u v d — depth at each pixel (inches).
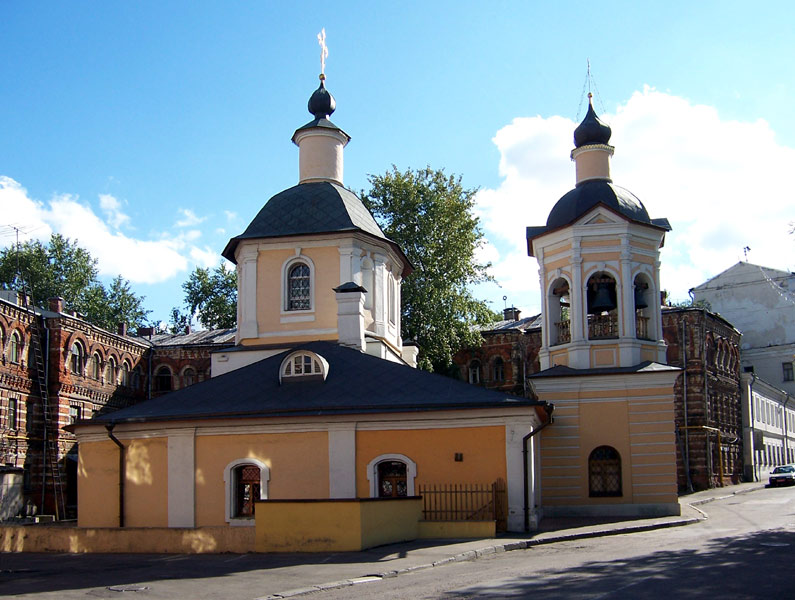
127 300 3137.3
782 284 2874.0
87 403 1921.8
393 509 825.5
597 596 485.1
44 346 1795.0
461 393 961.5
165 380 2319.1
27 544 882.1
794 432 2987.2
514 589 526.9
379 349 1143.0
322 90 1325.0
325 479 943.0
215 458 968.9
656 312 1176.8
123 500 991.0
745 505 1376.7
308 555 750.5
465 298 1945.1
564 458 1133.7
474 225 1962.4
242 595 555.5
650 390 1125.7
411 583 582.6
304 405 962.7
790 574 552.4
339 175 1311.5
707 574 562.3
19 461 1675.7
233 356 1170.0
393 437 942.4
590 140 1245.1
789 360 2832.2
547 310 1203.9
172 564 725.9
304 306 1182.3
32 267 2802.7
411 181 1940.2
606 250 1157.7
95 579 641.6
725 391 2247.8
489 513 907.4
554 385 1146.0
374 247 1231.5
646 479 1115.3
